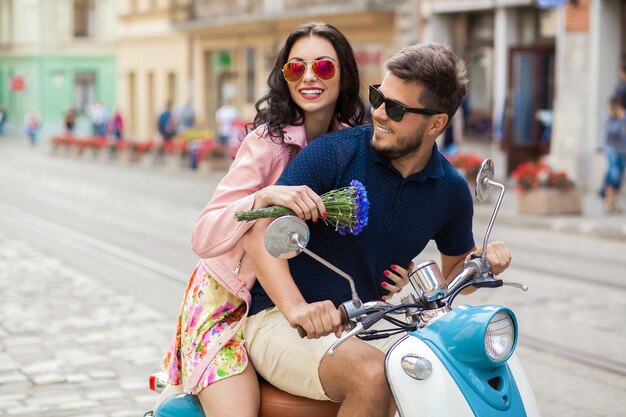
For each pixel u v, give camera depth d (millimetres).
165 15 46969
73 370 7168
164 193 23531
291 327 3674
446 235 4027
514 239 15078
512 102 23734
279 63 3996
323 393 3564
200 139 35250
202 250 3617
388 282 3850
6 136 62188
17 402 6418
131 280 10961
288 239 3232
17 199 21734
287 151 3855
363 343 3529
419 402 3201
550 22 23984
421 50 3541
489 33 25797
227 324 3811
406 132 3537
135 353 7656
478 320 3236
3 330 8430
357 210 3584
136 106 50906
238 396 3664
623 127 17828
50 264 12133
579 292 10273
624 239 15180
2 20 65312
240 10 39250
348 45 4047
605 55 22219
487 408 3223
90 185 26219
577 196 17703
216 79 43219
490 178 3779
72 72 60344
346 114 4125
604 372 7168
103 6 60125
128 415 6172
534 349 7832
